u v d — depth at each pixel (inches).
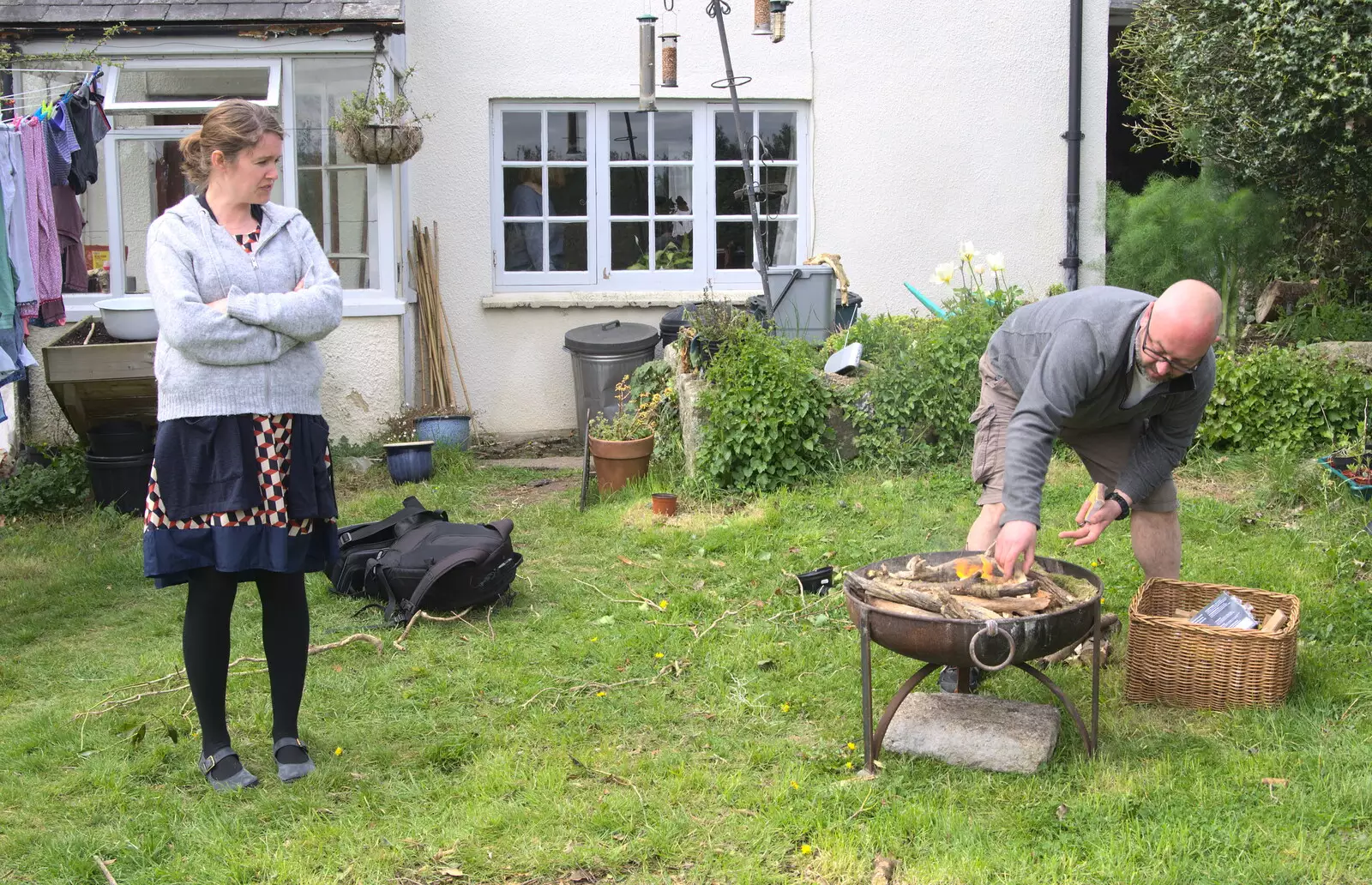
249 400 121.8
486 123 363.6
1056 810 120.4
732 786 126.6
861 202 376.8
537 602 198.8
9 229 251.3
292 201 331.9
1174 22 325.1
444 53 360.2
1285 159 298.0
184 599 207.8
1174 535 156.8
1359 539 209.6
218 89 328.2
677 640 175.8
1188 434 141.3
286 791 128.8
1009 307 304.8
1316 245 368.5
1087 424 142.5
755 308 321.4
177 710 152.4
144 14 312.7
